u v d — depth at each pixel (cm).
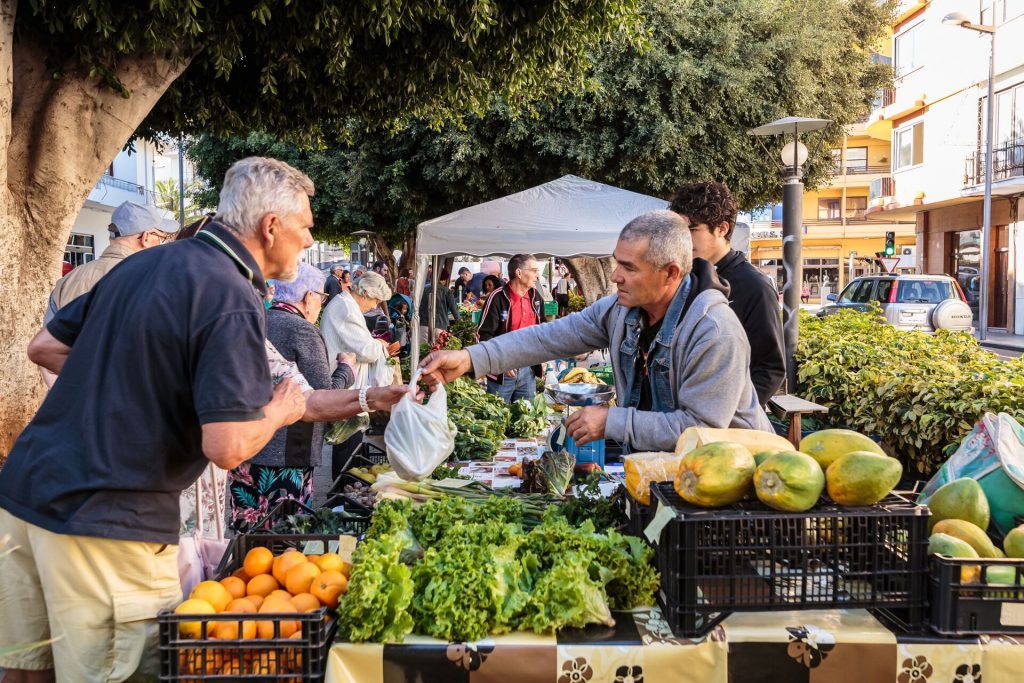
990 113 2144
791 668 190
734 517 191
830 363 730
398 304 1488
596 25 647
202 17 482
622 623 202
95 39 435
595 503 282
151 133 678
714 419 250
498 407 562
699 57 1441
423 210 1669
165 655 185
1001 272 2508
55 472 197
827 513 191
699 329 254
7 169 433
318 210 1884
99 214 2878
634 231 261
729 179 1534
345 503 309
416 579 204
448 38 581
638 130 1420
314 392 284
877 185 3594
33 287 446
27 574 212
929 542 201
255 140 1711
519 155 1512
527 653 189
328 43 538
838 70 1659
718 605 192
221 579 223
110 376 196
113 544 198
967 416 558
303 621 185
